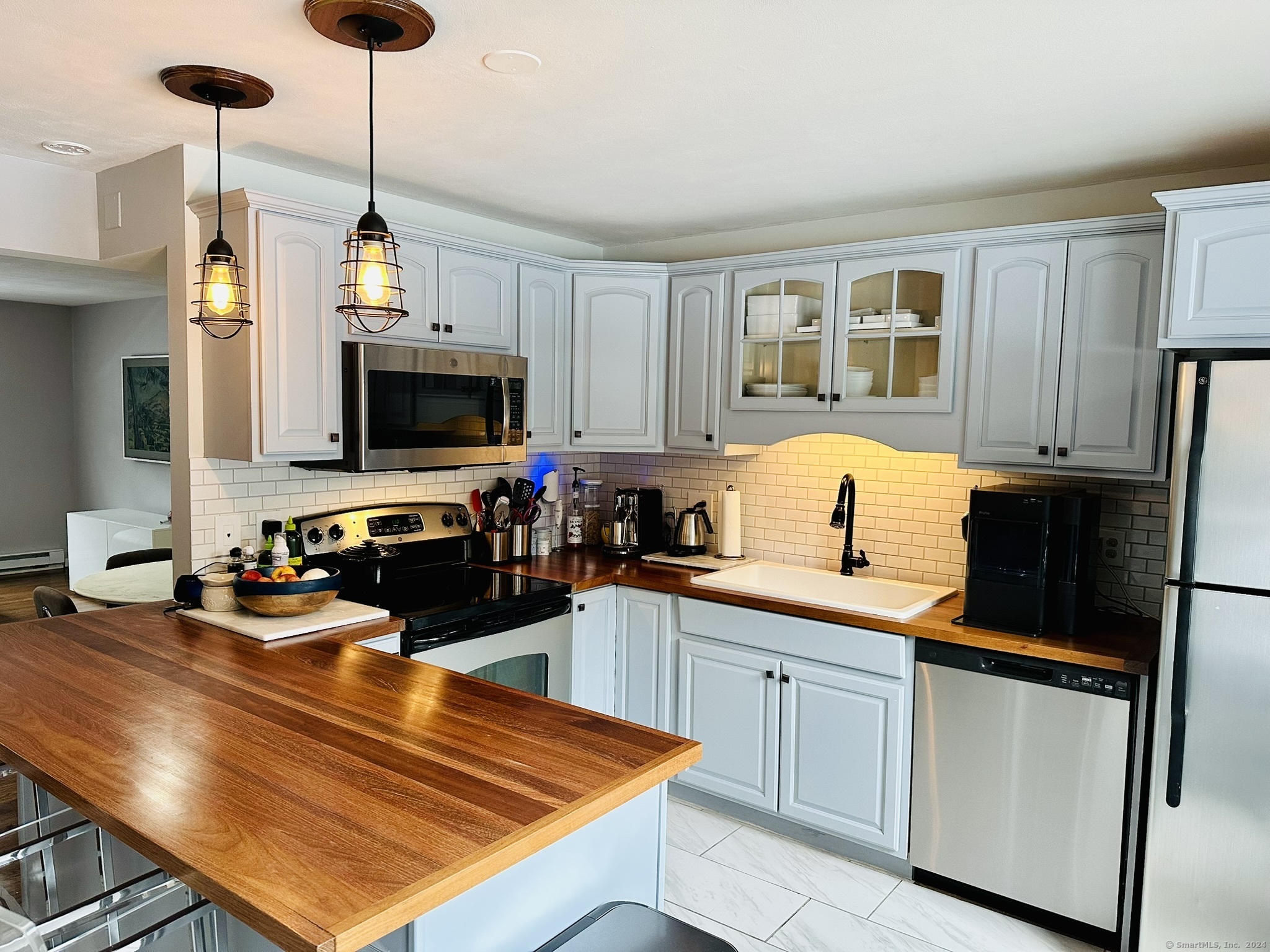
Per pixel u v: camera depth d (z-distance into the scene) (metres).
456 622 2.98
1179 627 2.33
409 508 3.71
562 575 3.66
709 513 4.19
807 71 2.13
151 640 2.42
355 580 3.37
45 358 7.55
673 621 3.57
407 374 3.19
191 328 2.99
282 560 2.84
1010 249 3.00
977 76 2.14
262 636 2.44
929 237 3.16
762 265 3.61
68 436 7.75
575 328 3.96
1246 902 2.32
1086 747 2.62
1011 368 3.02
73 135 2.77
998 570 2.86
